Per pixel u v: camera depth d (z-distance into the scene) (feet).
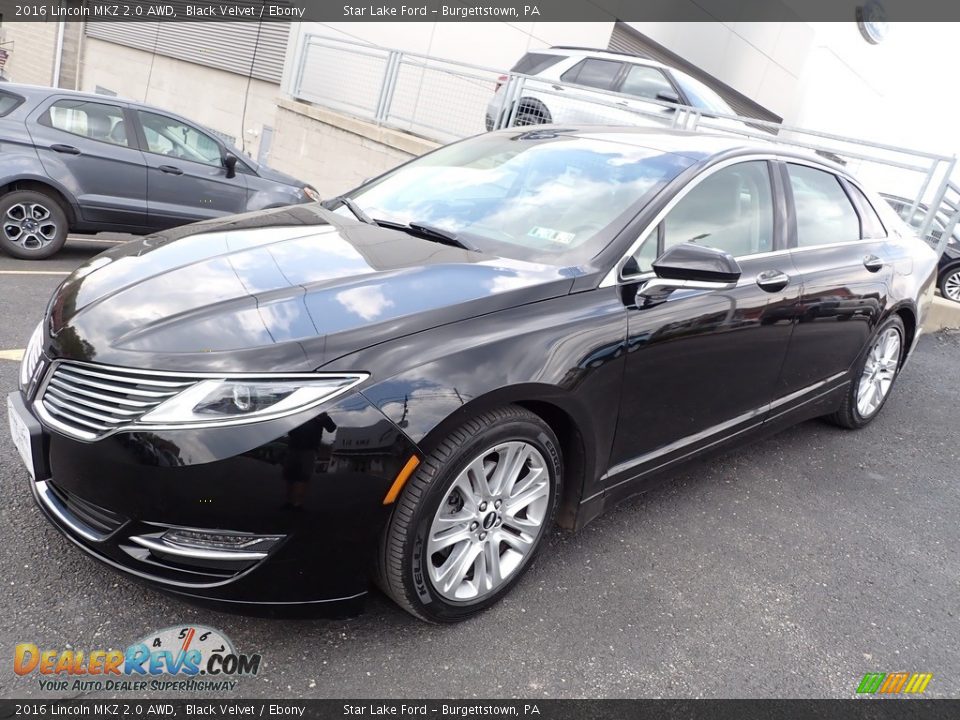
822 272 12.01
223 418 6.52
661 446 10.01
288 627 7.72
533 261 9.03
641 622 8.54
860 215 13.91
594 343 8.30
